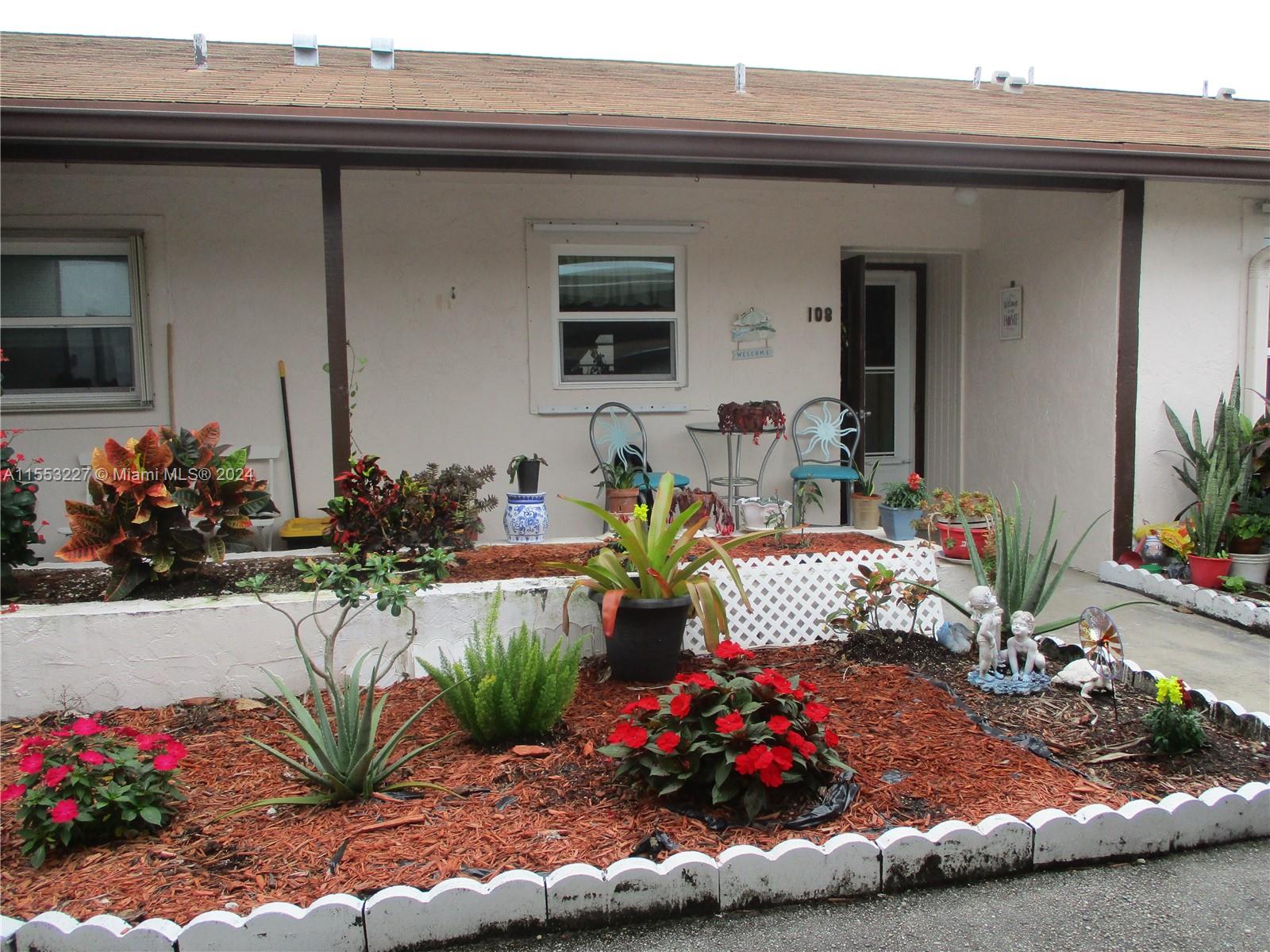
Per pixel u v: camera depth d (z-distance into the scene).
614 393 6.87
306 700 3.88
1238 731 3.46
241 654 3.92
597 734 3.35
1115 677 3.66
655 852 2.56
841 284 7.48
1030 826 2.66
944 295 7.95
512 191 6.60
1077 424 6.46
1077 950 2.32
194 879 2.46
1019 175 5.72
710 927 2.42
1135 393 6.05
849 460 7.11
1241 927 2.42
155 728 3.58
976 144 5.15
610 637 3.92
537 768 3.08
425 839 2.64
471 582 4.30
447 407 6.64
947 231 7.42
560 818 2.75
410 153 4.88
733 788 2.74
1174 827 2.78
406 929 2.30
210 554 4.13
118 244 6.16
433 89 5.91
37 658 3.76
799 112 5.99
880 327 8.18
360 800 2.88
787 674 4.05
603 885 2.40
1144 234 6.05
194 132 4.30
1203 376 6.25
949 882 2.61
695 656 4.32
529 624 4.18
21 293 6.09
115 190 6.07
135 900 2.37
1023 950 2.32
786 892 2.51
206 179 6.18
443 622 4.09
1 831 2.74
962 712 3.56
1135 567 5.94
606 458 6.86
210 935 2.21
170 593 4.12
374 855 2.56
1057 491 6.68
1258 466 5.89
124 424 6.19
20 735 3.56
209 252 6.22
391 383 6.54
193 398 6.27
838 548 5.02
